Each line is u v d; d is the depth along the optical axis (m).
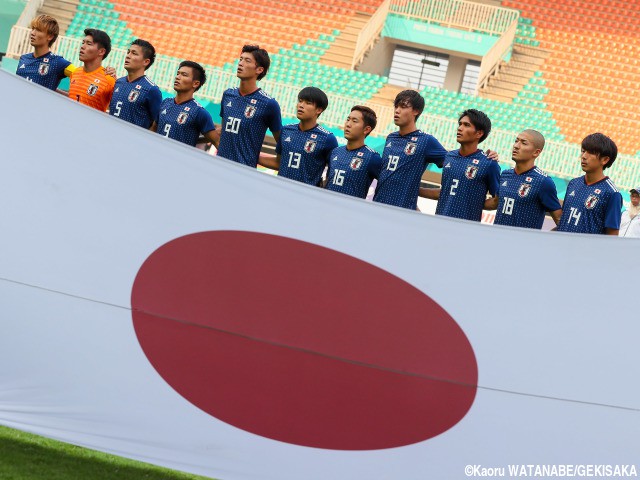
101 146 14.02
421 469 13.20
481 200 17.14
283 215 13.61
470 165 17.03
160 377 13.82
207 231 13.79
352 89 74.00
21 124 14.25
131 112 19.41
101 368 13.90
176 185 13.86
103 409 13.87
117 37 77.75
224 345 13.70
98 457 15.20
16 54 64.38
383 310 13.35
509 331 12.97
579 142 71.19
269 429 13.59
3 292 14.17
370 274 13.38
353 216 13.43
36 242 14.16
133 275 13.92
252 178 13.66
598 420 12.68
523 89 76.50
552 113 73.56
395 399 13.30
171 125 18.61
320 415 13.48
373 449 13.34
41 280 14.10
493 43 81.00
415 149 17.33
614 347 12.66
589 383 12.72
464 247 13.12
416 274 13.26
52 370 14.02
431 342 13.21
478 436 13.02
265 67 18.22
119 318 13.94
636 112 74.50
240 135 18.31
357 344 13.41
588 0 85.25
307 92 17.53
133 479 14.22
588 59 79.56
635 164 59.69
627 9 84.38
